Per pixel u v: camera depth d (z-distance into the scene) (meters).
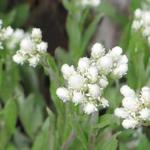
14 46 0.32
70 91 0.23
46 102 0.40
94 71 0.23
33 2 0.45
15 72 0.33
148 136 0.33
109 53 0.24
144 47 0.29
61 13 0.44
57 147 0.27
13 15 0.39
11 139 0.35
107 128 0.26
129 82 0.29
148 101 0.22
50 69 0.25
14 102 0.29
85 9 0.35
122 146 0.31
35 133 0.33
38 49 0.25
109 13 0.38
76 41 0.33
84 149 0.26
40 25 0.43
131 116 0.23
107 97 0.26
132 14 0.33
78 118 0.24
